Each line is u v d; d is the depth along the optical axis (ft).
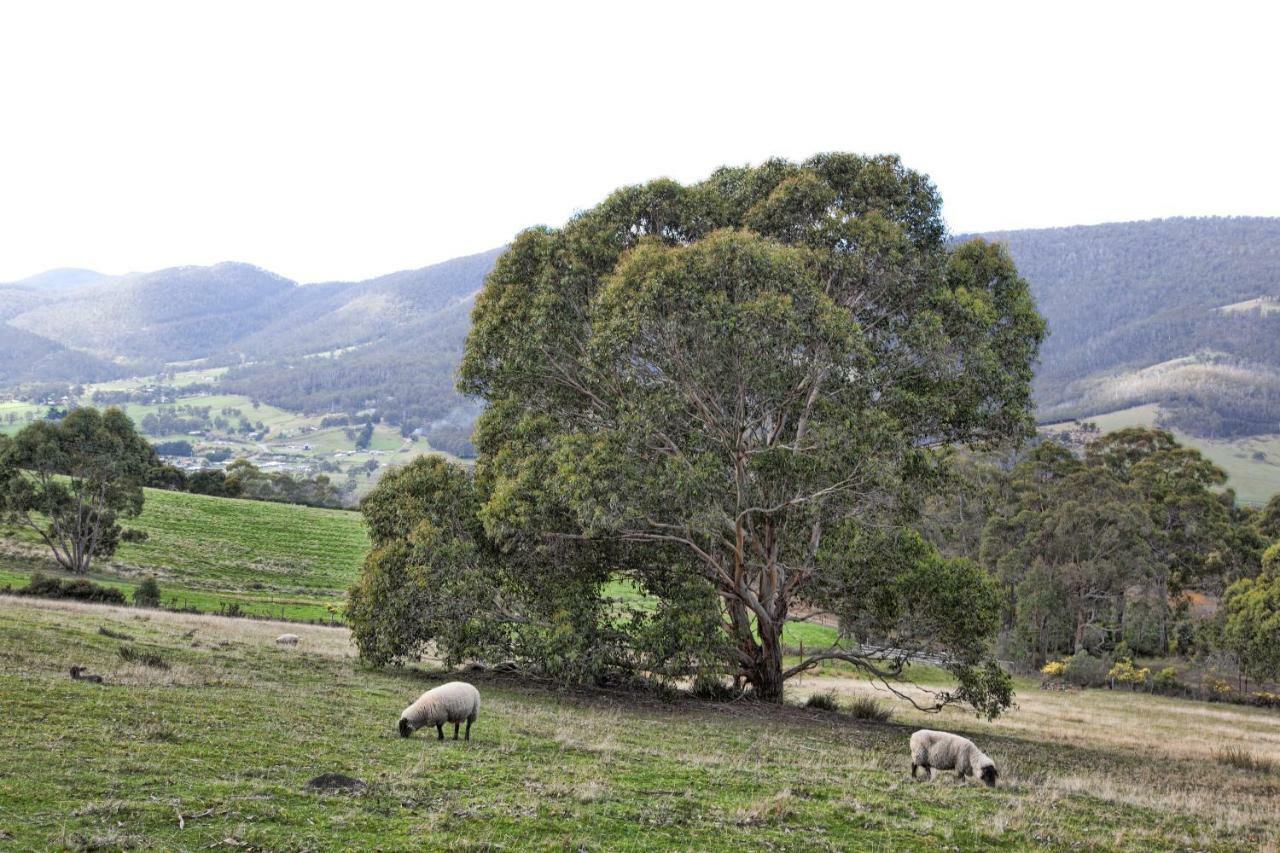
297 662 90.68
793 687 144.97
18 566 217.77
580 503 84.02
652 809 42.47
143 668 66.64
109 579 219.61
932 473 92.63
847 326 84.79
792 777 54.49
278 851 32.04
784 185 96.17
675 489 83.15
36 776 36.88
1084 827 48.34
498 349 98.53
